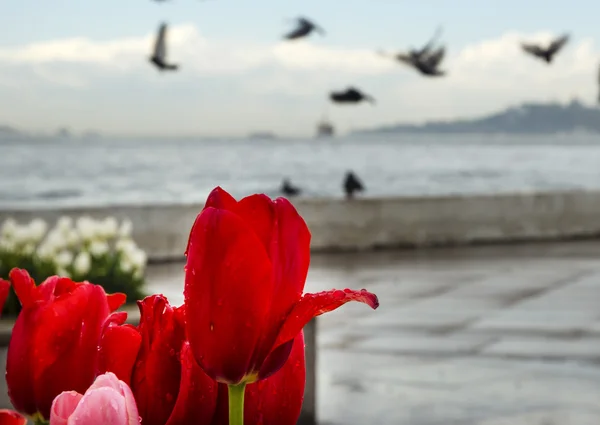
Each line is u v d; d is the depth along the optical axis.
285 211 0.75
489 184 113.25
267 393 0.84
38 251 6.03
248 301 0.72
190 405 0.81
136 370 0.83
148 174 141.62
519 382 7.93
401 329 10.48
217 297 0.72
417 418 6.80
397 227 19.61
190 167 159.38
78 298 0.85
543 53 11.95
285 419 0.85
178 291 13.39
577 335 10.10
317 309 0.73
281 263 0.74
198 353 0.73
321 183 121.50
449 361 8.79
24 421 0.86
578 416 6.87
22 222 15.83
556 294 13.29
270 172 145.62
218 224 0.72
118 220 16.77
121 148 174.25
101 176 140.50
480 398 7.39
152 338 0.84
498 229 20.61
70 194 103.62
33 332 0.84
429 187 102.56
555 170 153.50
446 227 20.08
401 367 8.52
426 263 17.03
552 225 21.22
